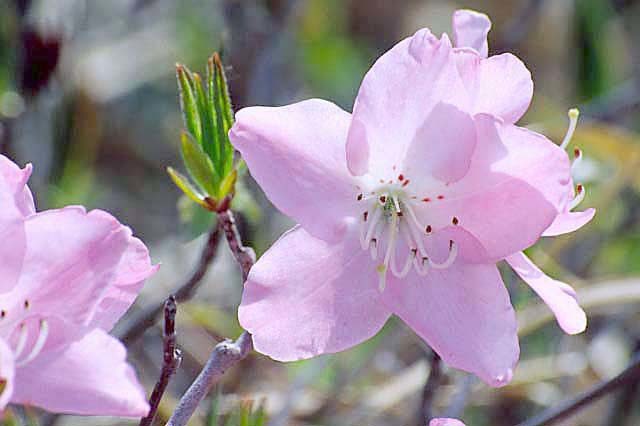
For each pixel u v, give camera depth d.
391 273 0.39
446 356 0.38
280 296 0.38
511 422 0.53
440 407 0.49
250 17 0.53
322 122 0.38
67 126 0.52
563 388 0.52
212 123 0.39
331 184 0.38
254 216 0.43
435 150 0.38
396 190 0.39
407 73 0.38
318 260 0.38
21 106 0.49
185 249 0.53
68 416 0.48
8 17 0.51
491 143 0.38
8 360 0.34
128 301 0.36
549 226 0.38
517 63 0.38
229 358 0.37
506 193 0.38
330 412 0.50
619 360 0.53
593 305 0.50
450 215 0.38
